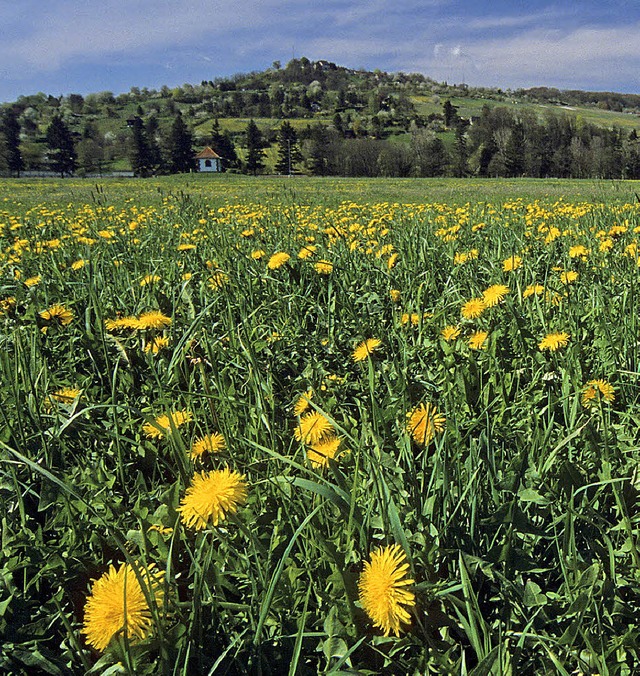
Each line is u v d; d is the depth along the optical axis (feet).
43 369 7.94
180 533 4.78
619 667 3.89
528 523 4.90
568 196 68.03
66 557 5.04
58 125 401.49
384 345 9.55
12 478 5.84
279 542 4.80
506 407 7.46
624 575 4.68
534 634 3.98
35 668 4.27
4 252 22.65
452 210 43.32
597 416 6.56
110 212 47.16
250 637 4.24
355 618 4.17
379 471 4.53
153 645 3.78
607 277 13.88
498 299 9.07
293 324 11.94
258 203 64.13
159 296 12.51
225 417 7.11
